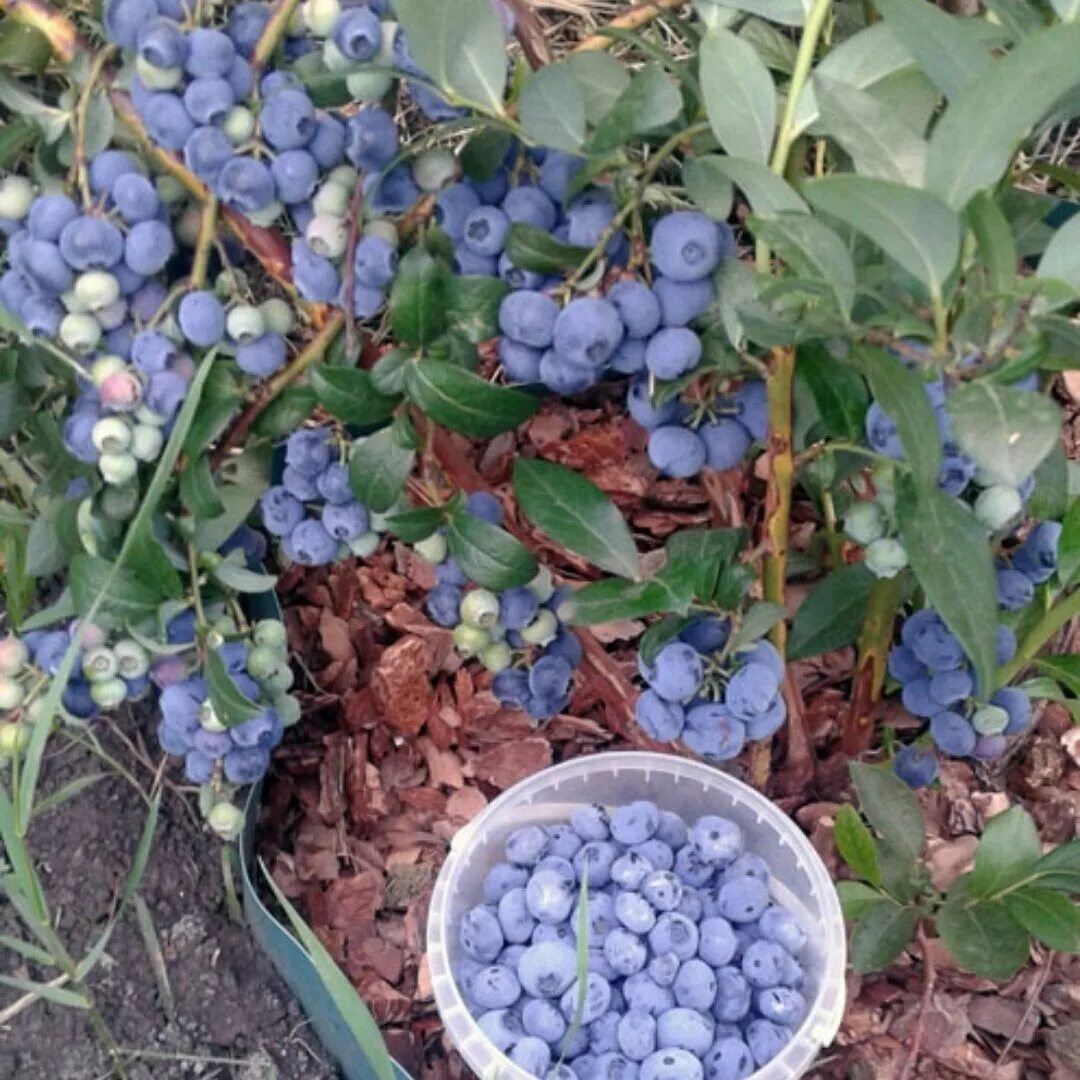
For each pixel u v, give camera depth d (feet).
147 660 1.25
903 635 1.34
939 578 0.95
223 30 1.08
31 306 1.12
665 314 1.04
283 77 1.05
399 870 1.67
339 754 1.73
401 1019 1.57
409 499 1.35
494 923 1.41
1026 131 0.91
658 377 1.06
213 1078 1.46
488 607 1.27
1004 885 1.28
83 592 1.17
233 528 1.31
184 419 1.03
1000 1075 1.50
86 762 1.59
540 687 1.36
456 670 1.79
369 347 1.30
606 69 1.11
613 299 1.02
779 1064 1.32
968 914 1.28
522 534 1.88
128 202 1.08
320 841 1.68
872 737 1.72
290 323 1.21
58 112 1.14
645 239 1.13
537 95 1.00
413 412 1.24
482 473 1.94
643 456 1.98
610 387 2.01
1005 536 1.47
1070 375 1.98
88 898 1.52
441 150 1.13
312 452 1.22
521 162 1.11
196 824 1.62
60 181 1.15
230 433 1.23
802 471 1.56
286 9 1.06
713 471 1.37
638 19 1.19
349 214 1.08
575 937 1.41
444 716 1.77
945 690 1.32
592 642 1.57
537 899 1.41
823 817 1.66
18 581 1.36
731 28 1.20
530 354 1.08
